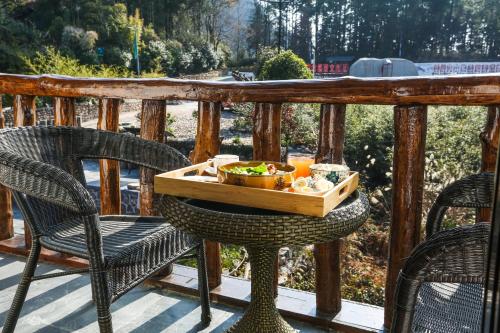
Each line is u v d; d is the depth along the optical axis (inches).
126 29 1180.5
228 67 1760.6
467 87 51.8
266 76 644.1
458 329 39.4
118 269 50.6
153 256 55.1
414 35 2041.1
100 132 68.8
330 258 66.7
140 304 74.6
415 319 40.6
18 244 95.7
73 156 68.3
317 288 68.7
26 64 802.2
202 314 67.7
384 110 328.5
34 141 64.7
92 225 48.1
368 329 64.4
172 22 1662.2
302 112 377.4
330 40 2107.5
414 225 59.7
